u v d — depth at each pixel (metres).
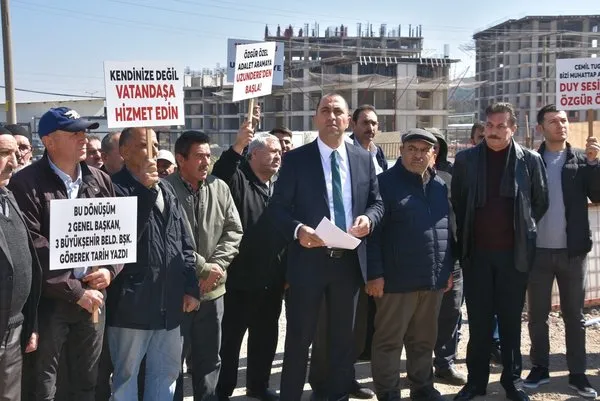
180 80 4.32
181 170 4.65
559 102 5.68
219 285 4.70
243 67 5.73
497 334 6.17
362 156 4.72
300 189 4.54
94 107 33.97
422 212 4.87
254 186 5.25
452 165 5.72
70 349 4.01
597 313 7.61
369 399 5.39
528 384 5.52
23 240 3.55
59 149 3.86
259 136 5.35
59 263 3.71
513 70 97.44
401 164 5.01
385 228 4.91
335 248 4.49
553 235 5.39
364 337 5.50
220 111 86.56
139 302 4.11
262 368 5.31
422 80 72.38
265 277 5.16
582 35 95.06
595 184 5.32
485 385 5.29
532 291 5.53
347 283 4.57
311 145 4.63
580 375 5.38
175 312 4.24
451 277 5.15
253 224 5.16
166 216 4.27
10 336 3.49
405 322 4.94
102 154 6.06
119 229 3.88
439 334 5.79
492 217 5.04
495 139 4.93
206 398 4.66
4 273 3.40
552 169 5.43
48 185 3.83
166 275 4.19
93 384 4.08
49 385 3.87
